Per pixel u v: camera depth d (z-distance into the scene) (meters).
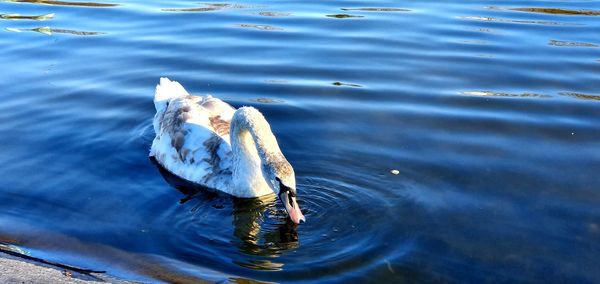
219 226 8.84
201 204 9.55
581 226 8.59
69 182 9.87
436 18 17.31
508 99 12.45
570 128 11.27
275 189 8.88
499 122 11.54
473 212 8.92
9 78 13.45
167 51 15.03
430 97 12.58
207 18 17.47
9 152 10.62
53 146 10.91
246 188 9.74
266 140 9.21
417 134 11.17
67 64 14.28
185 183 10.35
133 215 9.06
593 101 12.30
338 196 9.35
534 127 11.34
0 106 12.17
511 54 14.68
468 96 12.60
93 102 12.53
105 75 13.73
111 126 11.69
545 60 14.30
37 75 13.65
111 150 10.94
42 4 18.94
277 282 7.43
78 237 8.41
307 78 13.50
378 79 13.42
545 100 12.38
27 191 9.54
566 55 14.55
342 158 10.41
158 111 11.83
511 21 17.00
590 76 13.42
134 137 11.44
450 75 13.60
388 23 16.94
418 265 7.79
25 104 12.30
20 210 9.03
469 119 11.67
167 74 13.77
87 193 9.61
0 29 16.53
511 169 10.01
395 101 12.45
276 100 12.52
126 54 14.88
